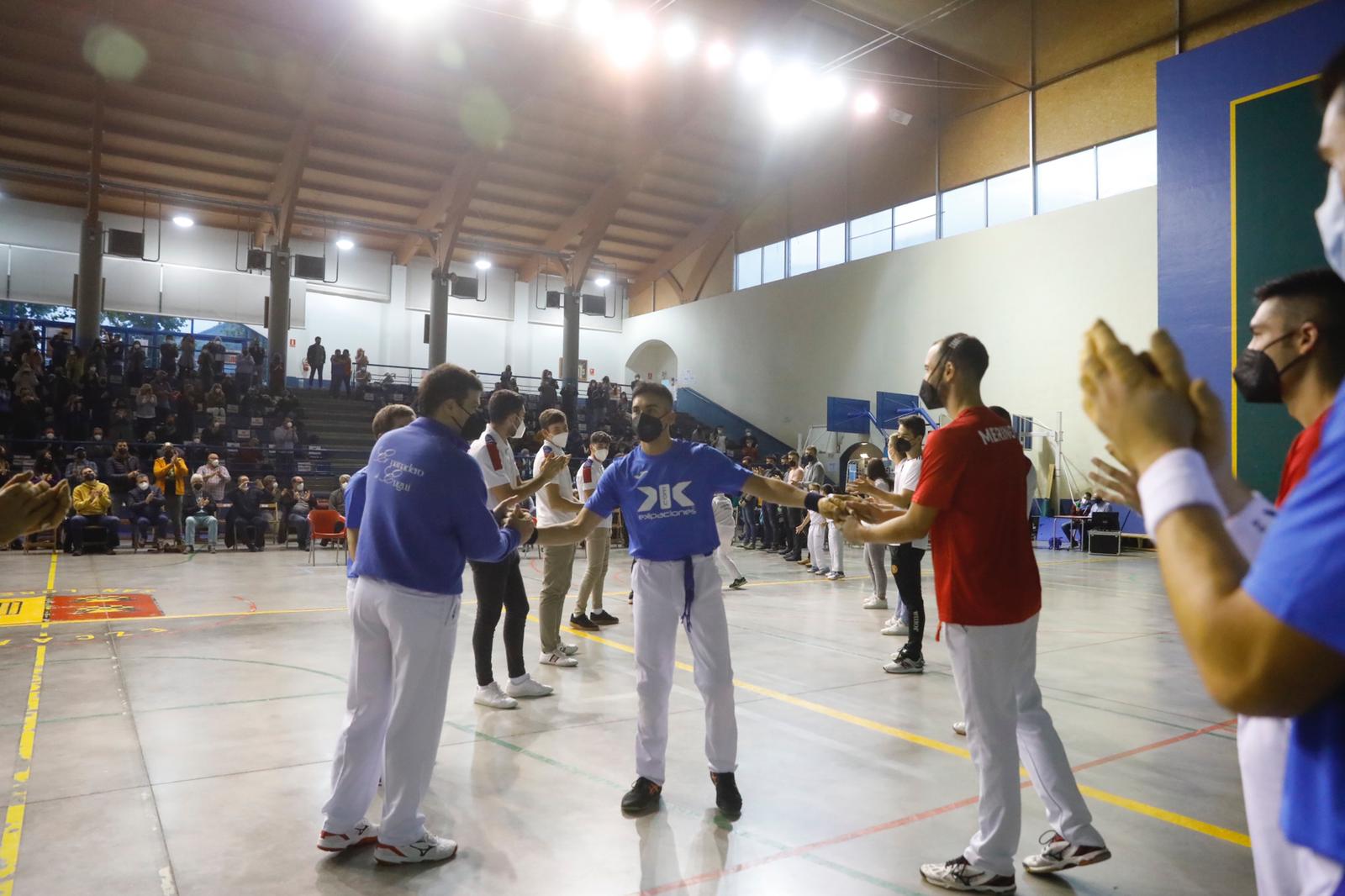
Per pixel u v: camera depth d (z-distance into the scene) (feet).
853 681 17.57
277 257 70.79
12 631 21.53
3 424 51.21
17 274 67.97
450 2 49.73
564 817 10.23
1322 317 3.96
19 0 48.29
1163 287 40.88
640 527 10.80
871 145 71.41
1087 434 53.83
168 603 26.63
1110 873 8.94
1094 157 55.42
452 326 88.33
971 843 8.66
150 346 74.02
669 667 10.81
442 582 9.02
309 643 20.51
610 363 98.02
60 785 10.88
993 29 59.06
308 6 50.16
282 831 9.63
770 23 56.85
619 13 49.14
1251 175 37.81
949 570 8.64
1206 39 49.83
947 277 62.75
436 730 9.09
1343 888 2.56
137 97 57.67
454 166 70.28
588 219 79.66
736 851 9.30
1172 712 15.44
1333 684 2.29
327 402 70.28
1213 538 2.60
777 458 66.69
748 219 83.92
